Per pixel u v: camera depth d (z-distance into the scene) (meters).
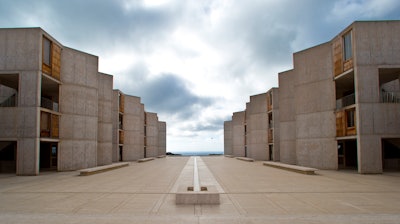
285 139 33.28
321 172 20.95
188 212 8.52
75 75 25.00
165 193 11.95
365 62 19.98
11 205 9.60
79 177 18.44
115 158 37.91
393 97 21.89
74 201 10.25
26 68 20.66
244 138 56.94
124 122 42.81
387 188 13.01
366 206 9.25
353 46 20.38
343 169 23.31
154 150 56.75
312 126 24.80
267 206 9.33
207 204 9.65
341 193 11.75
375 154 19.42
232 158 49.69
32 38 20.83
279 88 34.34
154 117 57.56
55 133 22.91
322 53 24.44
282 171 22.38
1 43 20.92
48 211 8.71
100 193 11.98
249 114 47.03
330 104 23.61
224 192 12.12
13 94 24.12
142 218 7.81
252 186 13.89
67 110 24.19
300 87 26.06
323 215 8.08
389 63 19.94
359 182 15.14
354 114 20.80
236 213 8.38
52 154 27.05
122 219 7.71
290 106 33.16
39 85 20.66
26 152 20.19
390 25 20.22
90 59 26.45
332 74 23.58
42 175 19.92
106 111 33.25
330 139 23.41
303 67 25.91
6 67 20.72
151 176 18.89
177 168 25.95
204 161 38.88
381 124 19.59
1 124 20.44
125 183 15.26
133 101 44.22
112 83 34.16
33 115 20.36
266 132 41.19
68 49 24.56
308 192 12.03
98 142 32.16
